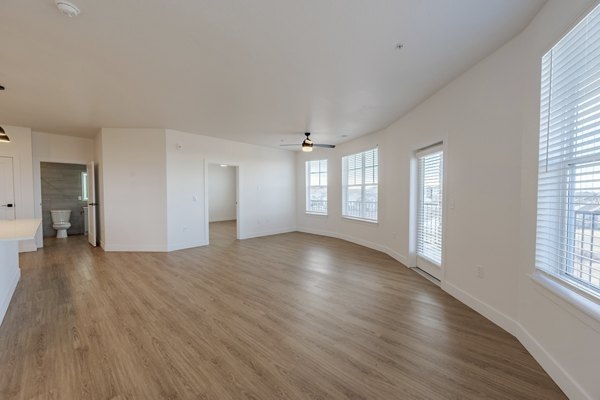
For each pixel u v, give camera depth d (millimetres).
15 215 5504
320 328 2615
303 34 2289
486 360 2113
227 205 11844
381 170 5730
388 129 5387
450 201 3373
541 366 2023
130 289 3621
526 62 2258
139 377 1935
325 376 1944
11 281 3363
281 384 1865
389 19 2096
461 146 3131
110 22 2102
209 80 3191
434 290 3592
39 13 1992
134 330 2574
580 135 1734
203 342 2377
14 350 2252
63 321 2744
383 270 4473
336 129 5664
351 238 6863
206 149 6391
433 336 2463
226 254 5562
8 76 3047
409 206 4578
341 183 7160
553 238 2004
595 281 1641
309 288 3668
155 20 2082
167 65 2820
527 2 1948
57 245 6395
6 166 5422
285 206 8336
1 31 2205
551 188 2020
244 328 2615
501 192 2574
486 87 2729
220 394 1772
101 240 6191
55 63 2758
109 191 5637
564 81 1868
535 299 2127
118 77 3094
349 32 2266
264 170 7742
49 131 5836
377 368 2031
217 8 1946
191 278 4074
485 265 2801
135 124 5289
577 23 1666
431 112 3752
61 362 2096
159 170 5695
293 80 3207
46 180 7684
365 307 3080
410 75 3105
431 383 1869
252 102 3977
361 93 3637
